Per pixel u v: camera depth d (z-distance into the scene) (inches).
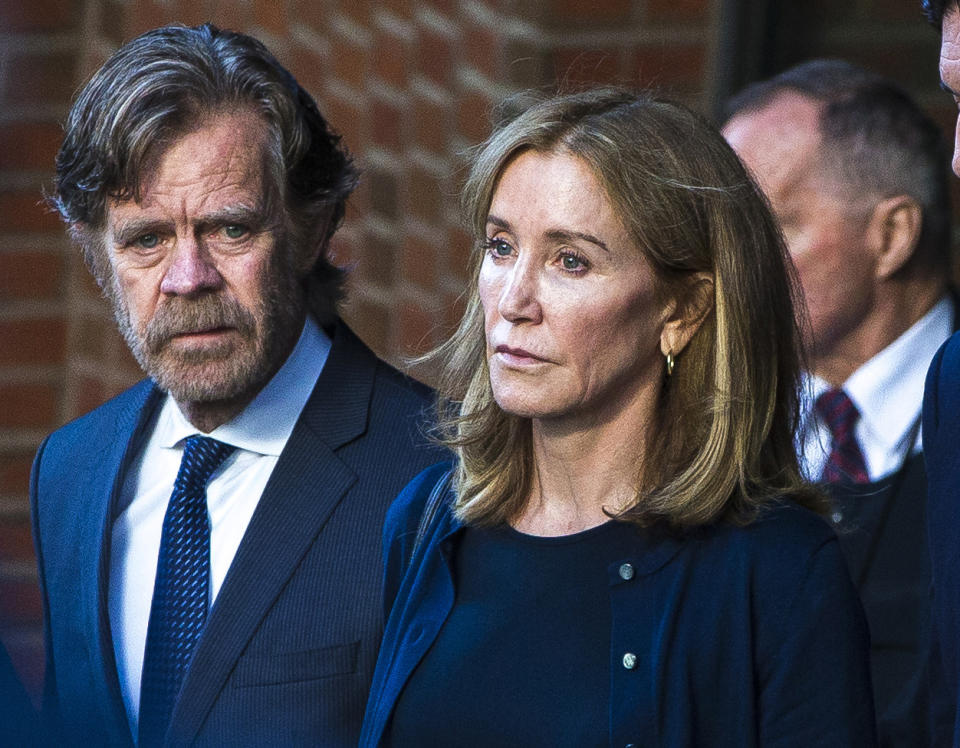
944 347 285.7
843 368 381.4
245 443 304.0
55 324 530.0
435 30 500.1
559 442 259.3
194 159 286.2
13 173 528.1
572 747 244.2
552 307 247.6
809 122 378.6
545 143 249.9
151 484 314.5
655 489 255.0
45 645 316.8
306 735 283.7
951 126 486.6
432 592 266.2
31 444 531.5
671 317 256.1
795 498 259.8
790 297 263.7
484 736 250.1
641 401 258.2
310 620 288.4
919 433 372.8
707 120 259.3
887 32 489.1
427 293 498.9
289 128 297.0
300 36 510.3
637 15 483.8
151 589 306.5
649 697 243.6
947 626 267.3
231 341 291.1
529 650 252.7
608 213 246.7
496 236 255.1
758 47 485.1
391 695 259.6
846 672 245.3
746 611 246.2
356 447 302.4
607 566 254.2
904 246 377.1
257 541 294.2
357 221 504.4
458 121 496.7
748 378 254.5
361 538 293.3
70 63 526.0
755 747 244.4
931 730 301.0
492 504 266.2
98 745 300.2
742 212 255.8
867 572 361.4
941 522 270.5
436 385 296.4
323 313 318.0
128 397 327.9
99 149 285.9
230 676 287.0
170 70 287.6
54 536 316.8
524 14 490.9
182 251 288.2
